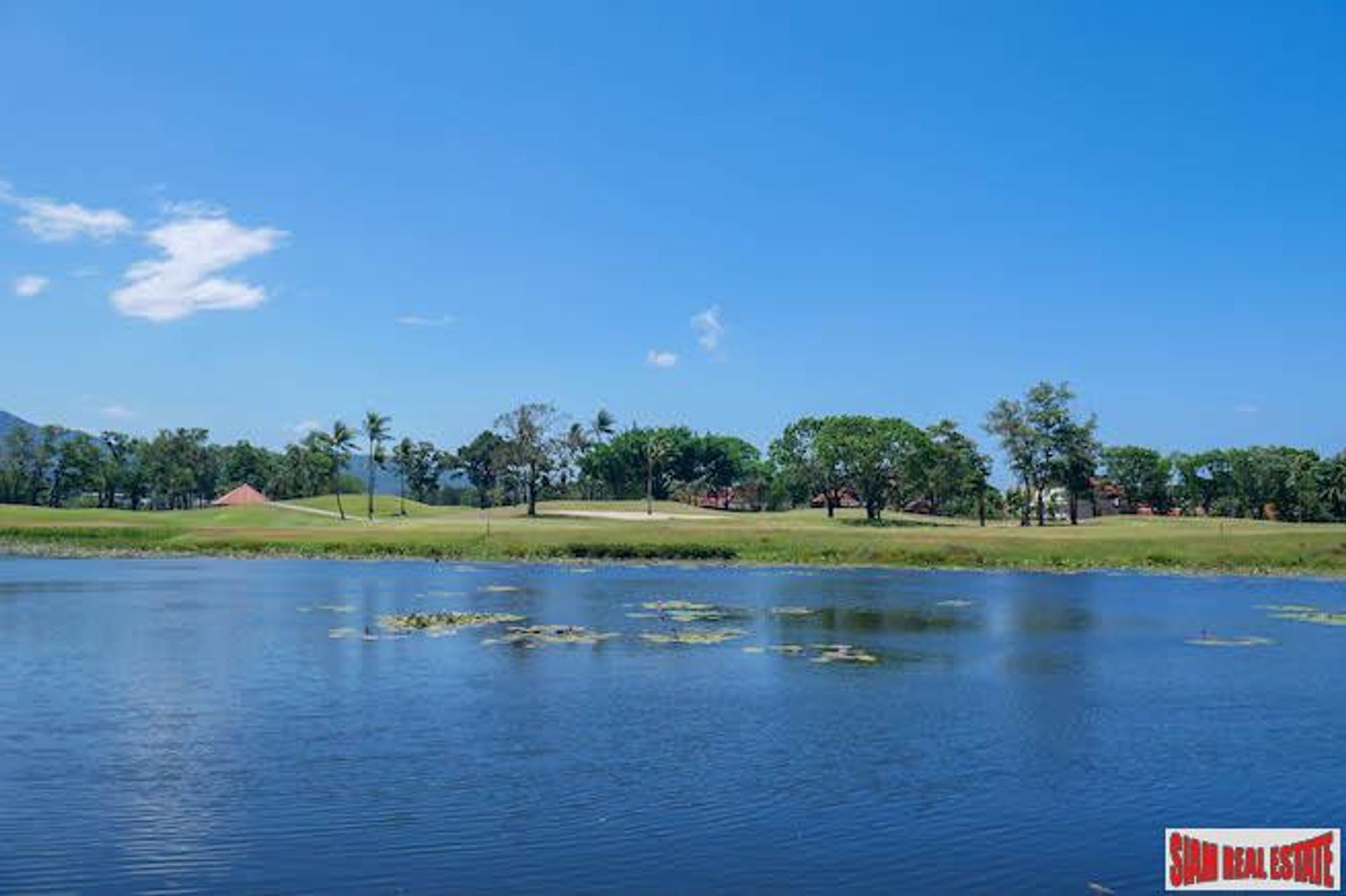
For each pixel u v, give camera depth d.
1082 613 59.62
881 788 24.08
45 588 71.25
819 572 88.38
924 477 166.75
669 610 59.31
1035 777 25.12
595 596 67.38
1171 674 39.72
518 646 45.16
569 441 176.12
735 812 22.17
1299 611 60.97
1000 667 41.00
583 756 26.64
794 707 33.09
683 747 27.80
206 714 31.55
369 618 54.44
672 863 19.09
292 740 28.30
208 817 21.56
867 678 38.41
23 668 39.34
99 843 19.95
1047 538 103.88
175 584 74.25
